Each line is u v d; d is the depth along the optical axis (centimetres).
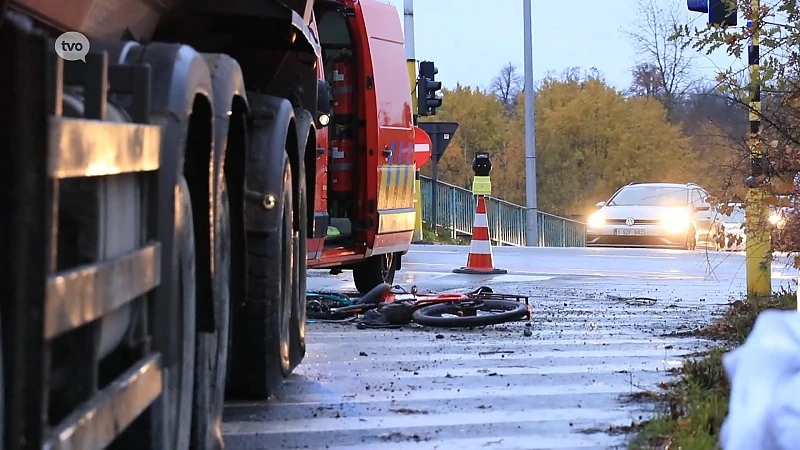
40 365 282
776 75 941
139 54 422
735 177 1000
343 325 1033
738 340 920
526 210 3712
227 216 535
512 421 612
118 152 348
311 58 784
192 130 455
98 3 467
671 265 1916
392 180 1324
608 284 1519
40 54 280
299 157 732
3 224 274
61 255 322
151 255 386
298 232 743
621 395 683
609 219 2750
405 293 1160
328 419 616
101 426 331
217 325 490
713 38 954
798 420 317
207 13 632
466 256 2091
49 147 284
